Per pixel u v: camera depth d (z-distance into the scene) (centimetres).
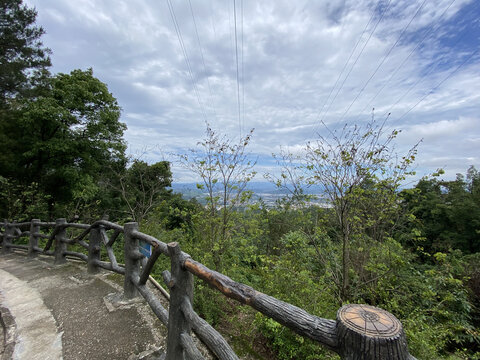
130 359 188
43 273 389
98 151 1268
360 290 421
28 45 1108
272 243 586
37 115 1002
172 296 166
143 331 223
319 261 448
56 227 436
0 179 755
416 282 414
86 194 900
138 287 253
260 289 352
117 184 1141
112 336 216
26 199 802
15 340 210
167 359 169
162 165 1023
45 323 237
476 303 538
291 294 317
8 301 285
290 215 521
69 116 1135
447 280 397
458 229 1281
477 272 639
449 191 1447
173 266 166
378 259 420
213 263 391
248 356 251
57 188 1198
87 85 1207
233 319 324
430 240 1316
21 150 1083
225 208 407
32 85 1156
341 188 373
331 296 376
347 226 392
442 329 361
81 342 207
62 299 287
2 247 591
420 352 288
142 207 712
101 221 348
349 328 75
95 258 375
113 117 1273
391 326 75
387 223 450
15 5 1036
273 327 267
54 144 1066
